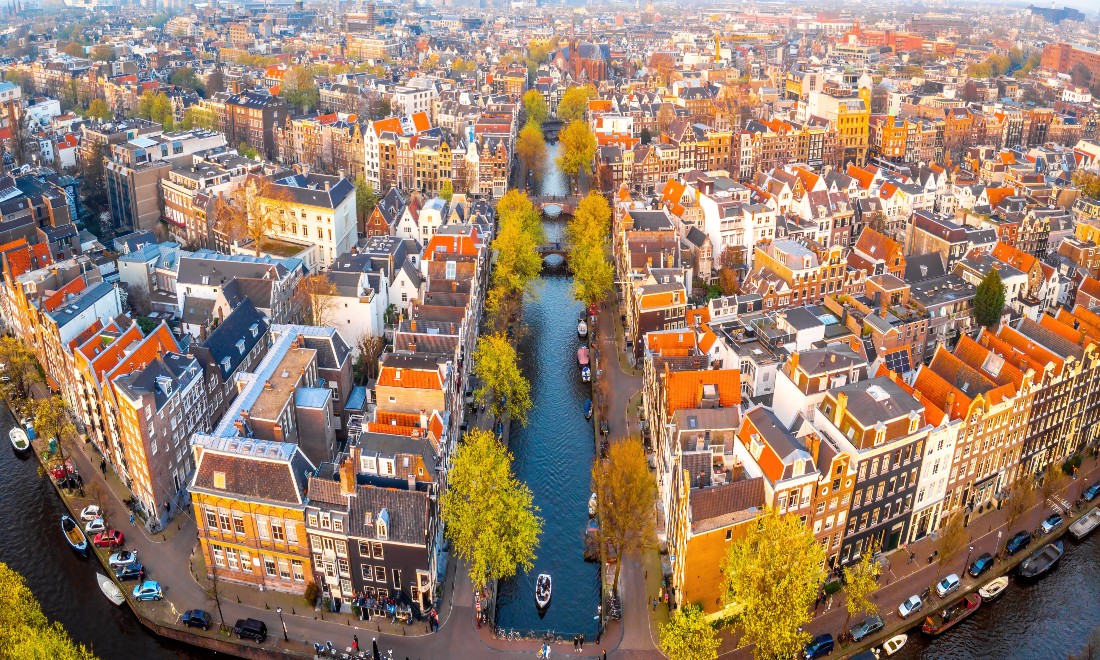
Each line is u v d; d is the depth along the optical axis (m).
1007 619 137.75
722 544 127.38
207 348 170.38
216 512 133.88
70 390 179.38
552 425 189.12
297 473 131.25
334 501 129.88
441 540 143.25
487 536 130.25
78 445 175.00
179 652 132.25
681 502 131.75
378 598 133.88
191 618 130.50
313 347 174.00
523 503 139.00
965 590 139.00
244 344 182.75
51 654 106.25
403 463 133.88
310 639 128.88
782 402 156.75
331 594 135.38
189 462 161.00
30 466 174.00
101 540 146.62
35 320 191.38
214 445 134.00
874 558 144.12
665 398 156.75
